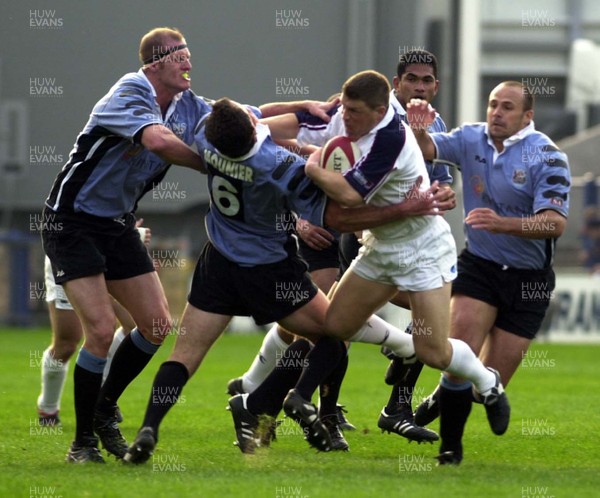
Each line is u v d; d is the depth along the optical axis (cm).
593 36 10188
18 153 7462
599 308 6888
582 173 8306
